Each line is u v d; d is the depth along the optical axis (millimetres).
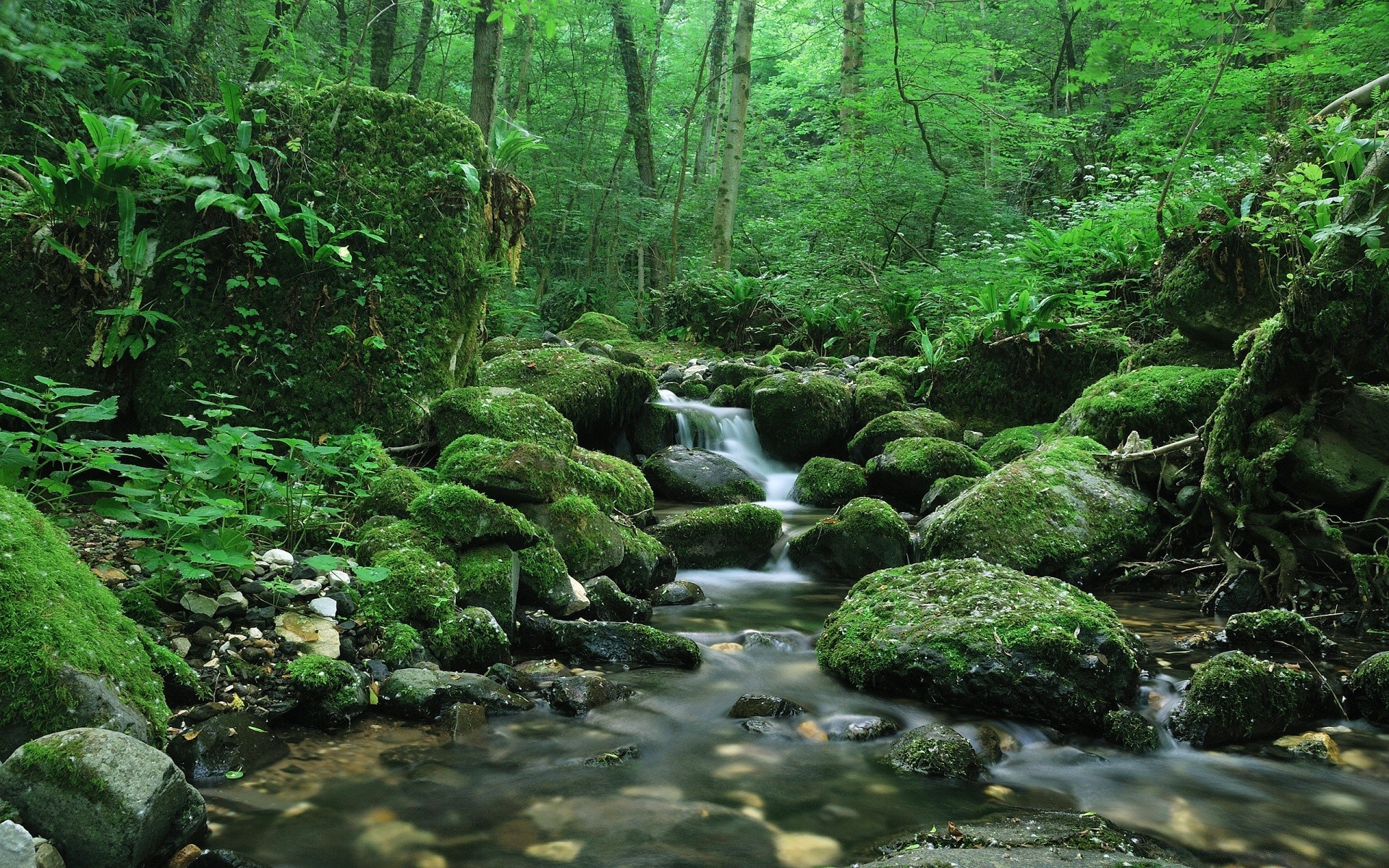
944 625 3428
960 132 15008
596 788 2604
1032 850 2172
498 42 9711
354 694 2967
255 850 2170
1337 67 10172
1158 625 4312
